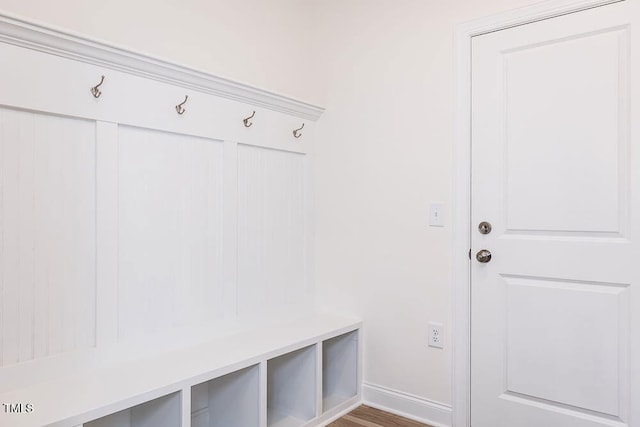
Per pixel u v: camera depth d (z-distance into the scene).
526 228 1.92
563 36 1.82
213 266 2.01
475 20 2.04
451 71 2.11
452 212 2.10
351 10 2.49
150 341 1.77
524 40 1.91
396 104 2.30
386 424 2.16
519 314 1.94
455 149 2.09
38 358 1.46
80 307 1.56
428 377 2.18
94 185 1.59
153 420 1.64
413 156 2.24
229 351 1.84
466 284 2.07
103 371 1.59
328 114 2.58
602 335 1.75
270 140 2.30
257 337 2.06
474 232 2.05
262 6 2.39
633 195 1.69
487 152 2.01
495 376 2.00
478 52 2.04
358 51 2.46
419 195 2.21
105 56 1.57
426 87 2.19
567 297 1.83
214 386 2.01
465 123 2.06
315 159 2.62
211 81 1.93
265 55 2.40
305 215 2.55
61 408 1.28
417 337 2.22
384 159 2.35
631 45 1.68
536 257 1.89
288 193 2.44
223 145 2.05
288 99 2.33
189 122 1.89
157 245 1.79
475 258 2.04
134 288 1.72
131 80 1.68
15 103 1.38
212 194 2.01
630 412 1.70
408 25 2.26
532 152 1.90
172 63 1.75
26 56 1.41
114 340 1.65
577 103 1.80
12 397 1.36
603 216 1.75
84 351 1.57
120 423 1.71
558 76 1.84
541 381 1.89
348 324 2.32
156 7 1.90
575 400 1.81
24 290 1.43
